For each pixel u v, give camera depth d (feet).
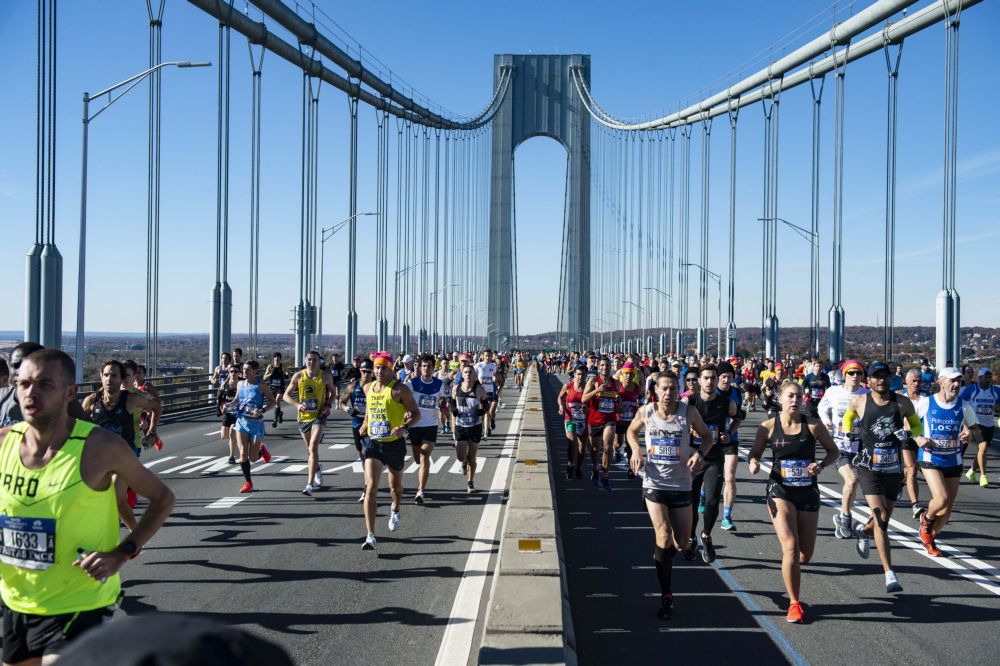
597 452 37.17
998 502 34.50
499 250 366.22
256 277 109.09
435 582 20.40
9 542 9.93
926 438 23.93
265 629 16.75
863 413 22.13
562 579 19.52
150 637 3.66
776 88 141.18
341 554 23.39
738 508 32.65
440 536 25.86
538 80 363.15
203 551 23.71
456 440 35.27
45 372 9.79
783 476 19.04
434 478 39.11
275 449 50.85
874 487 21.38
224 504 31.45
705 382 24.03
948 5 84.69
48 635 9.93
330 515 29.30
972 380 54.65
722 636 16.94
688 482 19.40
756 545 25.95
